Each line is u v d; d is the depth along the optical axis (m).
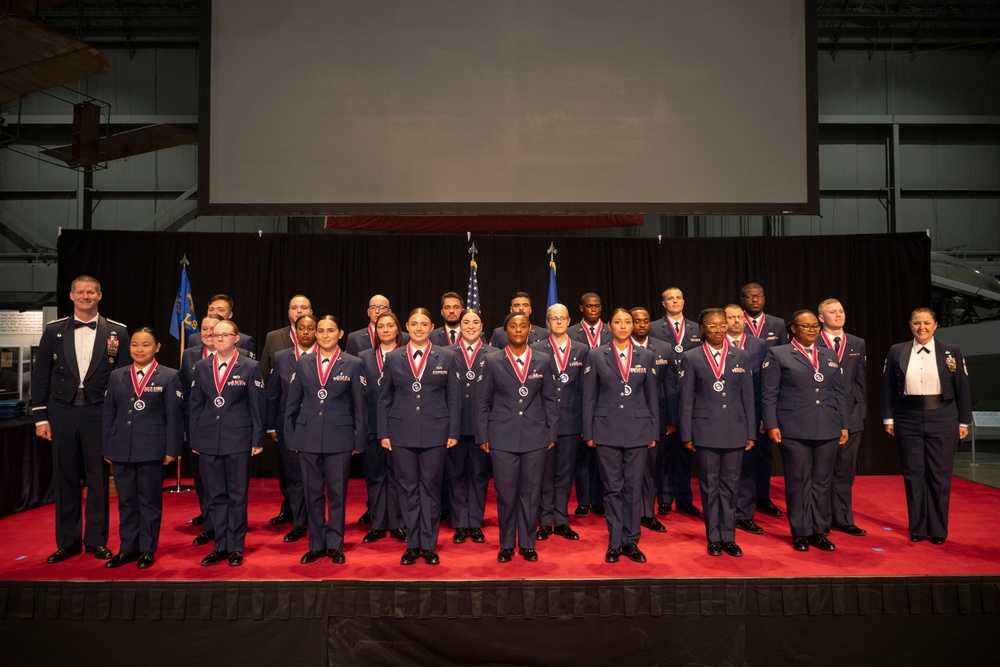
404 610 3.47
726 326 4.03
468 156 5.70
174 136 8.64
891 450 6.55
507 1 5.70
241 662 3.50
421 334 3.85
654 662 3.51
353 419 3.95
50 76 6.96
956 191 10.12
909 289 6.61
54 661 3.49
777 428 4.12
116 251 6.51
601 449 3.86
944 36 9.91
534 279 6.79
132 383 3.81
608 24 5.69
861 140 10.16
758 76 5.68
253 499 5.47
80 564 3.81
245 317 6.66
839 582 3.51
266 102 5.66
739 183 5.70
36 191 9.72
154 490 3.82
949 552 3.97
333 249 6.74
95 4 9.24
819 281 6.75
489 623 3.49
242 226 9.54
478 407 3.86
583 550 4.03
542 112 5.70
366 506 5.23
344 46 5.67
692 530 4.47
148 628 3.49
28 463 5.12
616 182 5.71
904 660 3.54
